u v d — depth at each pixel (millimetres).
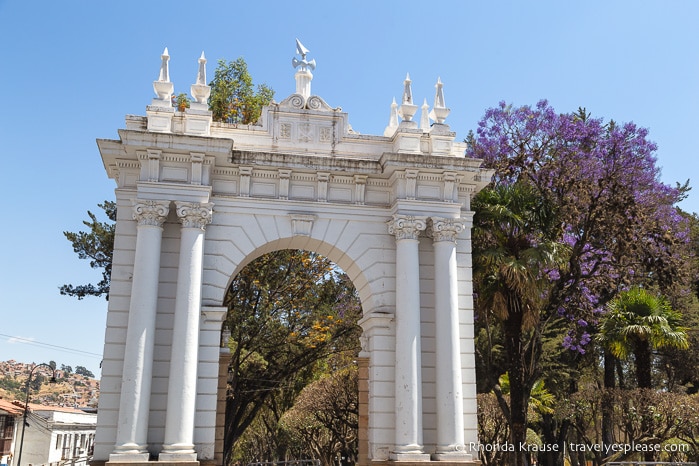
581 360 36125
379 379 18062
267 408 45781
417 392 17453
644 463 21891
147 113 17859
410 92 19844
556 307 26359
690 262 36500
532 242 22953
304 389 39375
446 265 18406
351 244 18859
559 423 36062
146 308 16516
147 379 16203
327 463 43719
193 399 16359
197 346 16750
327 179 19000
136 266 16812
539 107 30750
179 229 17797
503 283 21047
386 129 21078
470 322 18766
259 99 32344
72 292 31078
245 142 19016
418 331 17938
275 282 31172
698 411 22609
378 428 17719
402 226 18438
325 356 33531
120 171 17984
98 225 31625
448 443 17188
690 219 41406
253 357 31375
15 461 53250
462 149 20172
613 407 24672
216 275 17875
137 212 17062
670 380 38375
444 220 18656
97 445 16141
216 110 31594
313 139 19453
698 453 23766
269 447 55344
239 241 18219
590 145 30359
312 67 20828
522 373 21234
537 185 29203
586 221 28656
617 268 29828
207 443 16656
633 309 24547
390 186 19453
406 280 18141
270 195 18688
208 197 17594
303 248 19594
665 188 31141
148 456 15711
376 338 18328
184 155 17656
